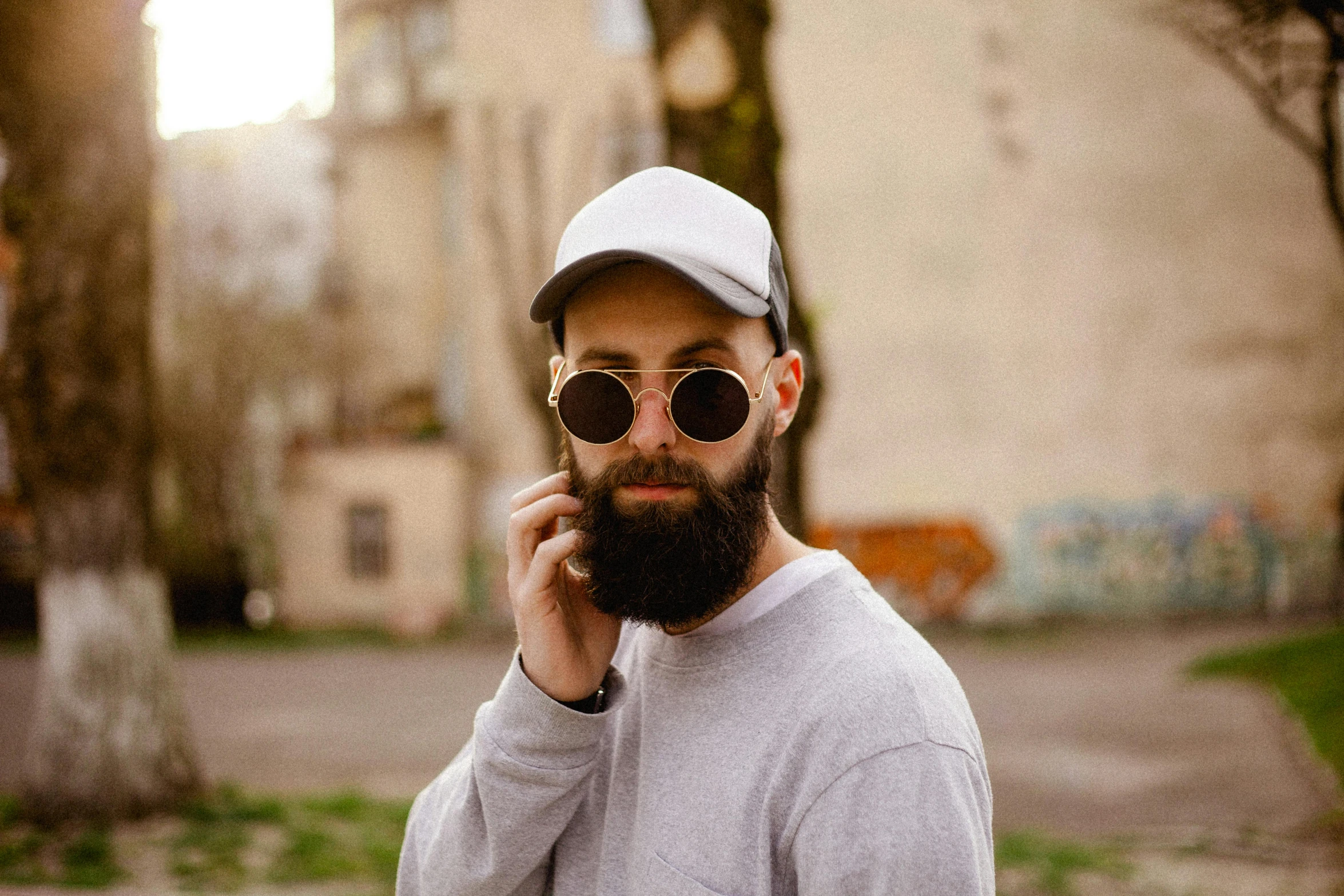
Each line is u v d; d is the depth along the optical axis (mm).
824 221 19578
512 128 20328
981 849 1188
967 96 19188
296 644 19391
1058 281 18875
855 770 1195
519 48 20641
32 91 6402
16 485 6633
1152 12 4383
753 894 1239
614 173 14938
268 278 23906
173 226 24391
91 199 6508
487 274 20844
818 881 1185
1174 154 18594
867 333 19391
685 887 1282
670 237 1364
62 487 6496
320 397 24516
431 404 23922
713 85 4027
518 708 1415
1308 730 8984
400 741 10078
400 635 20422
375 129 24297
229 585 22312
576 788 1433
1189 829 6527
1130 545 18484
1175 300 18547
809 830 1207
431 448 21422
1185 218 18531
